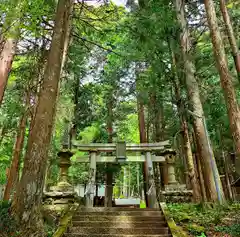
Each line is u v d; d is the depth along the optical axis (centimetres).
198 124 874
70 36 839
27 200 460
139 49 985
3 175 1399
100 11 951
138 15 922
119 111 1492
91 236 575
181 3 1042
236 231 534
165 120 1280
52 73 573
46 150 509
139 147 1099
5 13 599
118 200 1781
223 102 1134
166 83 1052
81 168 1463
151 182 1012
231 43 779
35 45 938
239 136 641
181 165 1166
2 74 753
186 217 657
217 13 992
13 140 1317
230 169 1318
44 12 637
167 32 1023
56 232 564
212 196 762
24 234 433
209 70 1066
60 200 792
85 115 1415
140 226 647
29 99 946
